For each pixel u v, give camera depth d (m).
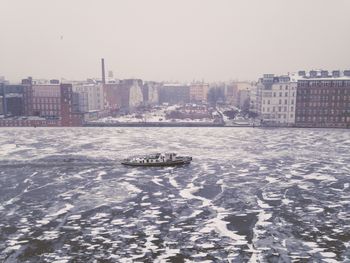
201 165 109.12
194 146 141.88
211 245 56.75
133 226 64.25
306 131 188.00
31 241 58.59
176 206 74.00
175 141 155.12
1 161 114.56
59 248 56.06
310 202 76.00
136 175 98.25
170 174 99.06
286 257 52.81
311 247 55.97
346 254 53.69
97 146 141.88
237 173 99.56
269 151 130.50
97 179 94.56
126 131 190.00
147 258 52.75
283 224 64.81
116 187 87.38
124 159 112.75
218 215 69.12
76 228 63.53
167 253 54.25
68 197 80.25
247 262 51.44
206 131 189.62
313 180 92.25
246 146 141.50
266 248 55.66
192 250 55.12
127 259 52.44
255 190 84.31
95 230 62.66
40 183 91.06
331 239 58.72
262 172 100.50
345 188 85.50
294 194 81.25
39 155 123.56
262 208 72.75
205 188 86.06
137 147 139.75
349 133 179.38
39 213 70.75
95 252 54.69
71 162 113.12
